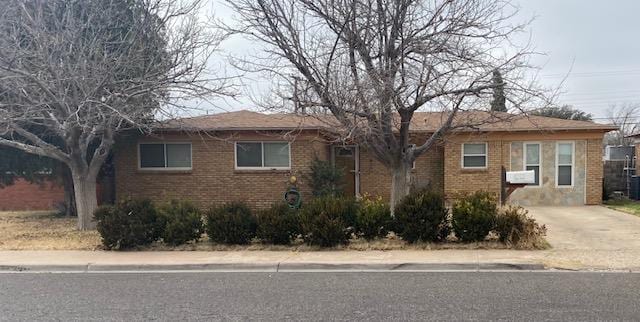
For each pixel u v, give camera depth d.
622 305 6.39
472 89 10.71
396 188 12.22
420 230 10.43
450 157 18.98
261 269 9.11
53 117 12.55
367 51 11.09
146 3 13.71
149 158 17.91
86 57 12.43
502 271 8.60
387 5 10.84
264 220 10.80
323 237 10.38
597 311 6.12
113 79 12.68
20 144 13.20
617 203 19.16
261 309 6.43
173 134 17.61
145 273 8.92
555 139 18.78
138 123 13.53
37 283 8.17
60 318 6.12
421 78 10.67
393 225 10.78
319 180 17.27
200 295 7.23
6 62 11.82
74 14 13.26
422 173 19.53
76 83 12.09
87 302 6.89
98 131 13.87
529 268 8.73
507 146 18.91
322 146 18.30
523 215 10.59
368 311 6.26
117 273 8.95
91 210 13.94
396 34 11.01
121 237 10.60
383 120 11.34
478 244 10.31
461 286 7.54
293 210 11.10
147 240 10.93
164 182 17.83
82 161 13.78
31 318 6.13
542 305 6.42
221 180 17.75
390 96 10.59
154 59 13.59
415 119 19.06
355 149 20.11
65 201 17.78
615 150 26.05
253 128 17.31
